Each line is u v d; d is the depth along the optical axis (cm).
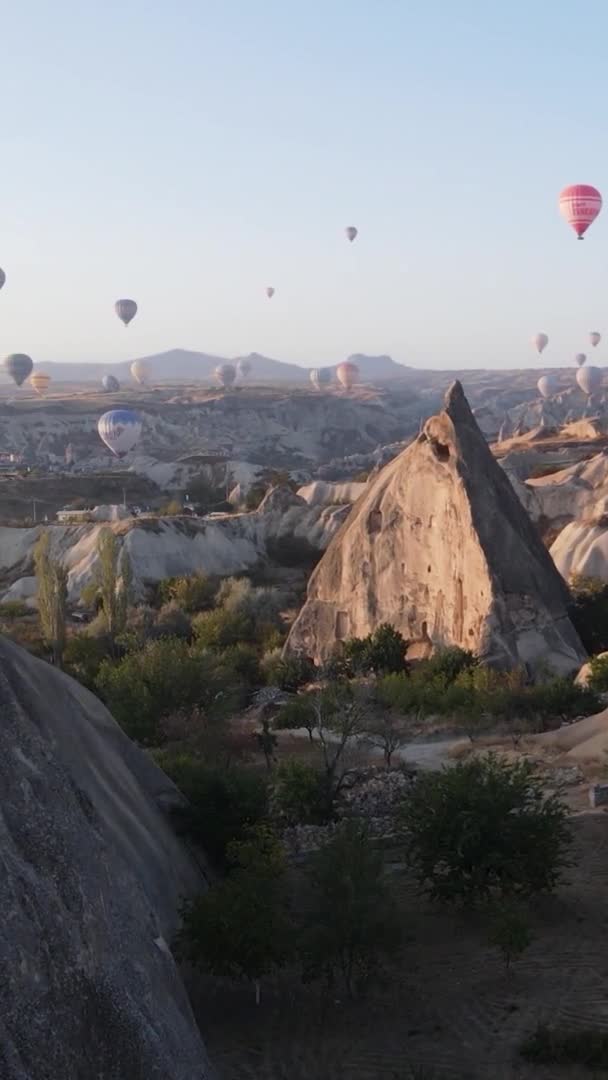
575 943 1888
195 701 3744
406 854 2136
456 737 3744
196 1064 1211
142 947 1255
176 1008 1257
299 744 3659
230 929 1700
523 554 4906
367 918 1756
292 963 1823
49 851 1184
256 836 2188
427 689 4134
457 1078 1484
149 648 4778
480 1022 1645
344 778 3127
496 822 2047
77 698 2052
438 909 2081
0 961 1040
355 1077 1508
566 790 2820
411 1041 1602
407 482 5347
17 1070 990
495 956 1864
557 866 2072
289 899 2031
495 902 2028
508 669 4597
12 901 1094
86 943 1153
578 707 3828
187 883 1956
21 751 1273
